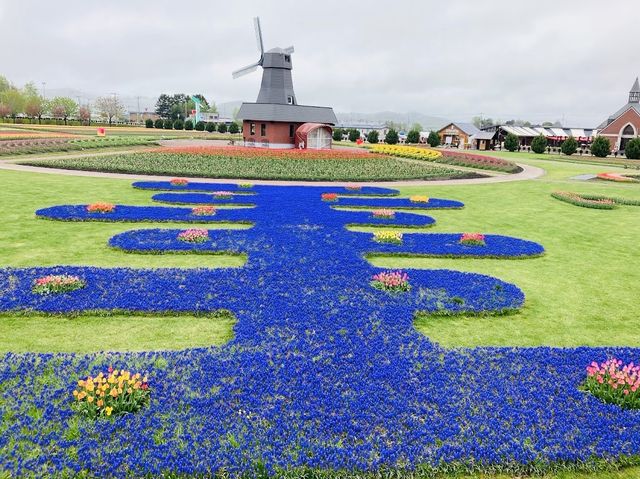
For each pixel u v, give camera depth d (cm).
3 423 546
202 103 15675
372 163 3825
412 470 506
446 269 1183
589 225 1770
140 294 934
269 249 1290
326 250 1295
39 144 4203
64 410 568
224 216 1709
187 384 633
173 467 488
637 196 2455
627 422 587
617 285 1131
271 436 541
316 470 495
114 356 702
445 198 2352
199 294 946
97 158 3412
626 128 6819
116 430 541
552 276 1188
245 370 673
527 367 712
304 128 4897
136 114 17338
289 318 851
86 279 1007
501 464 518
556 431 567
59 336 786
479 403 616
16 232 1404
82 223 1552
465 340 830
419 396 627
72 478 474
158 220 1627
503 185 2820
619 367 722
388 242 1402
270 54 5134
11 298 891
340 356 723
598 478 510
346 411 589
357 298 954
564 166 4038
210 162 3447
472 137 7444
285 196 2230
